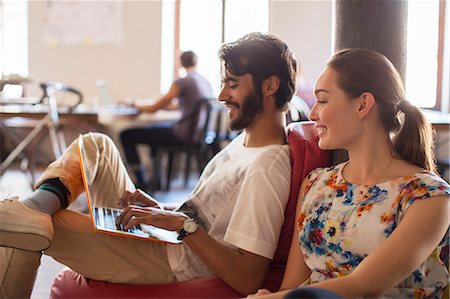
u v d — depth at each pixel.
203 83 5.94
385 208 1.63
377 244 1.62
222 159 2.19
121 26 7.80
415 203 1.58
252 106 2.06
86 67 7.87
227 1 7.57
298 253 1.83
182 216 1.89
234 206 2.02
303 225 1.79
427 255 1.54
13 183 6.20
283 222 1.96
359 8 2.34
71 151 2.19
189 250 2.08
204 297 1.95
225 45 2.10
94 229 1.89
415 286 1.64
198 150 5.92
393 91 1.71
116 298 2.02
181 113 5.88
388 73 1.71
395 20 2.35
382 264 1.49
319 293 1.17
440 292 1.67
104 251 2.05
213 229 2.07
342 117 1.70
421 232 1.53
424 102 6.95
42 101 5.59
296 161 1.98
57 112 5.57
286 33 7.15
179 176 7.30
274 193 1.92
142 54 7.80
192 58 5.95
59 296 2.09
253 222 1.89
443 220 1.56
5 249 1.94
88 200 1.94
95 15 7.82
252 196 1.92
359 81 1.69
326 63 1.76
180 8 7.84
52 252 2.04
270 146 2.03
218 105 6.14
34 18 7.90
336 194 1.75
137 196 2.31
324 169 1.87
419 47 6.90
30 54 7.93
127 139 5.81
